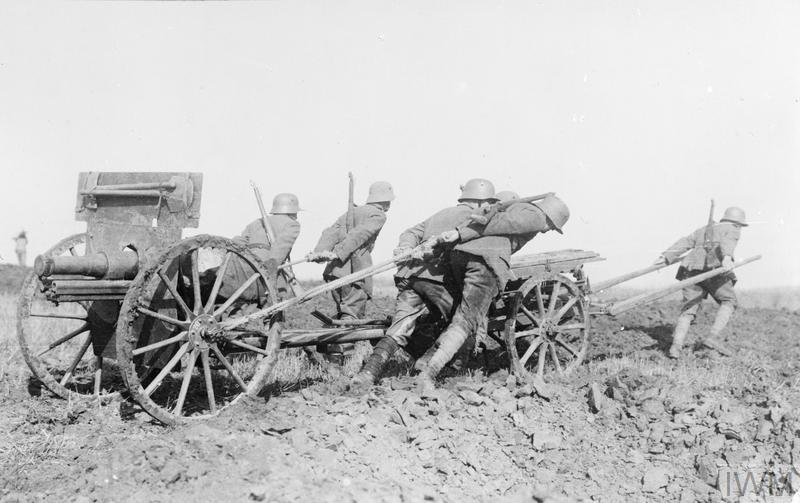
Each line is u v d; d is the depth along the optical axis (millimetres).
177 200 5250
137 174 5438
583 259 6996
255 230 6641
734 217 8703
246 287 5230
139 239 5227
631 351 8773
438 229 6258
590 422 5723
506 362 7105
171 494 3982
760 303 17016
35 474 4430
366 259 7504
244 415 5023
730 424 5695
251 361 6875
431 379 5879
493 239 6023
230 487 4062
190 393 5953
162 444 4480
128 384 4695
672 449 5402
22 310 5438
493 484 4801
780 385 7145
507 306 6750
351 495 4133
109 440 4934
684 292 8750
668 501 4820
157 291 4996
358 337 6086
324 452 4621
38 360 5496
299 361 7078
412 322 6156
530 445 5316
